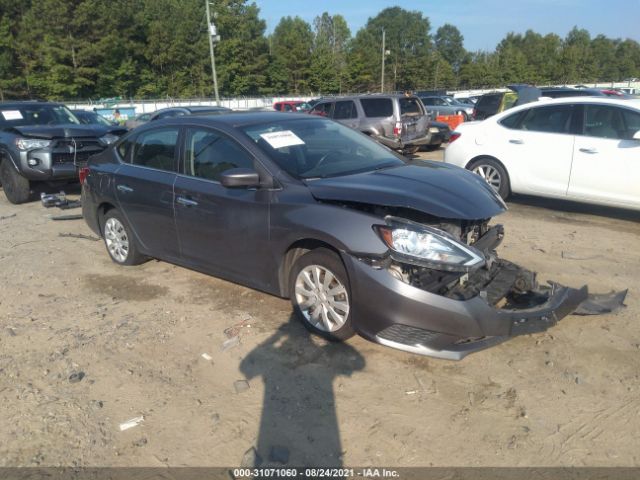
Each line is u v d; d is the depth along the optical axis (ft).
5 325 14.94
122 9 177.06
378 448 9.68
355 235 11.91
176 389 11.68
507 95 62.85
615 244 20.65
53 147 29.89
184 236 16.11
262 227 13.76
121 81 178.40
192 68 199.41
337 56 247.50
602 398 10.93
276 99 168.96
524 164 25.73
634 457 9.32
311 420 10.49
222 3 201.57
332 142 15.71
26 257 20.99
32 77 164.25
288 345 13.26
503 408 10.67
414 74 272.51
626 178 22.81
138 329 14.44
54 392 11.66
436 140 53.01
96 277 18.49
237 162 14.60
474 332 11.30
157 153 17.15
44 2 160.45
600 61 381.60
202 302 16.03
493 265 13.60
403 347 11.72
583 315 14.40
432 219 12.44
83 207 20.53
